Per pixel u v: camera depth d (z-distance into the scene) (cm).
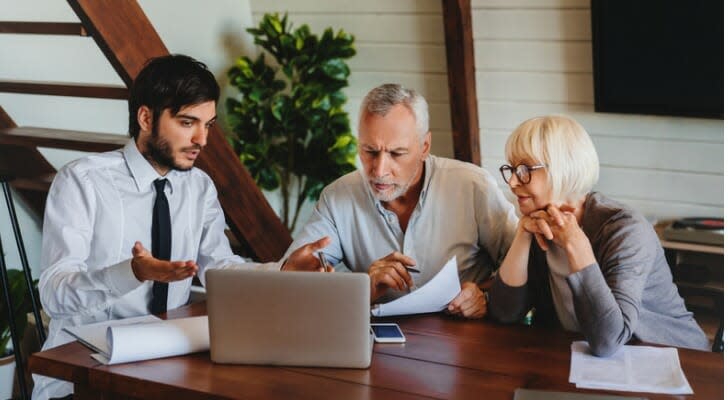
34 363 215
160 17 442
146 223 265
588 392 189
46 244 251
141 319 238
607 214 225
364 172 267
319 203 279
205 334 217
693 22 384
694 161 416
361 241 275
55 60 394
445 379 198
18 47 378
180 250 271
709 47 385
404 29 463
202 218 276
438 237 269
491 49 440
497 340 221
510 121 450
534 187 219
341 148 463
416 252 270
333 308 202
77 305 234
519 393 188
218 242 279
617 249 218
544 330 227
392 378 199
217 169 343
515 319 232
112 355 208
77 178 254
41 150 391
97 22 293
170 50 450
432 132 477
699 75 392
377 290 239
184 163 260
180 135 255
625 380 194
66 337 258
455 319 237
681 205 426
